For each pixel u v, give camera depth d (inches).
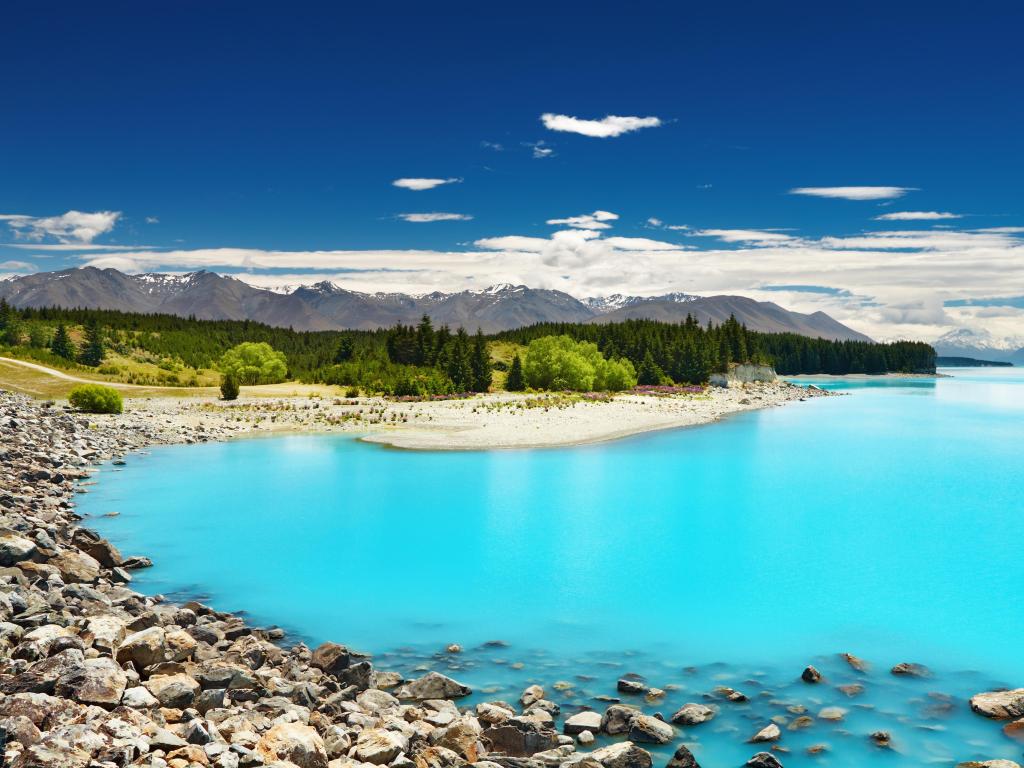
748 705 617.0
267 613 854.5
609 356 6259.8
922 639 784.3
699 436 2556.6
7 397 2847.0
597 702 619.8
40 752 369.7
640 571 1033.5
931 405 4357.8
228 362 4982.8
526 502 1469.0
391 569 1030.4
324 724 505.7
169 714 476.7
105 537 1167.6
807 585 975.6
